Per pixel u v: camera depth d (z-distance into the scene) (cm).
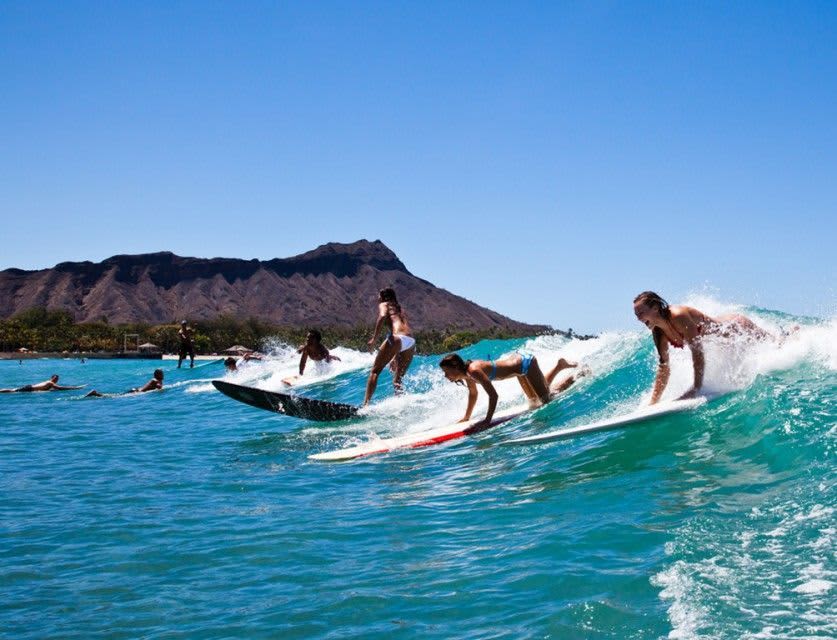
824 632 302
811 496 449
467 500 601
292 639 358
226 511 623
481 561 443
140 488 739
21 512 646
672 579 369
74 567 486
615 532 454
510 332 15538
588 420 816
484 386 905
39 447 1066
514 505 562
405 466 776
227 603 410
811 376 678
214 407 1596
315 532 542
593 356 1089
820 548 380
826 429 541
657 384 750
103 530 574
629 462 621
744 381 722
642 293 723
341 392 1586
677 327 718
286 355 2639
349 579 436
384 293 1240
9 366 6556
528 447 766
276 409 1152
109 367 5647
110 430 1252
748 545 398
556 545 448
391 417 1090
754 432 595
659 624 328
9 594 439
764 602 333
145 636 370
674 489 526
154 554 507
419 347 16150
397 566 452
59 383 3209
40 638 372
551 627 339
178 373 3183
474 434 891
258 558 488
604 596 364
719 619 323
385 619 372
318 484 720
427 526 535
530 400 955
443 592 400
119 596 429
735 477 523
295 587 429
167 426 1285
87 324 17888
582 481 596
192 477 789
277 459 880
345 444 952
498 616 361
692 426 661
